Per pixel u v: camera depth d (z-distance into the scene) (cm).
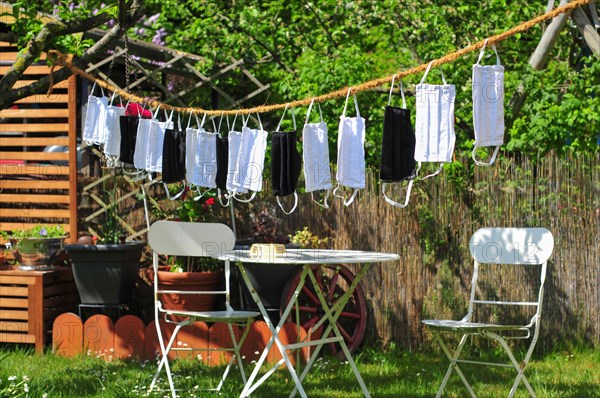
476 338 780
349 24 1081
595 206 767
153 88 1105
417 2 1053
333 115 894
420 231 787
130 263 790
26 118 872
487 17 1035
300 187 825
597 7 930
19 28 675
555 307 770
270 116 1083
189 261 802
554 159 773
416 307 786
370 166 907
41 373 682
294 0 1064
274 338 565
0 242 856
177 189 838
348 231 802
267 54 1109
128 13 679
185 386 639
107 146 633
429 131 411
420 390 632
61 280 807
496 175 779
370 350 773
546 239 574
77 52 679
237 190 535
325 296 784
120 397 598
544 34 898
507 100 921
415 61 1084
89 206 861
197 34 1056
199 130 564
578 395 605
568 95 857
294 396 609
